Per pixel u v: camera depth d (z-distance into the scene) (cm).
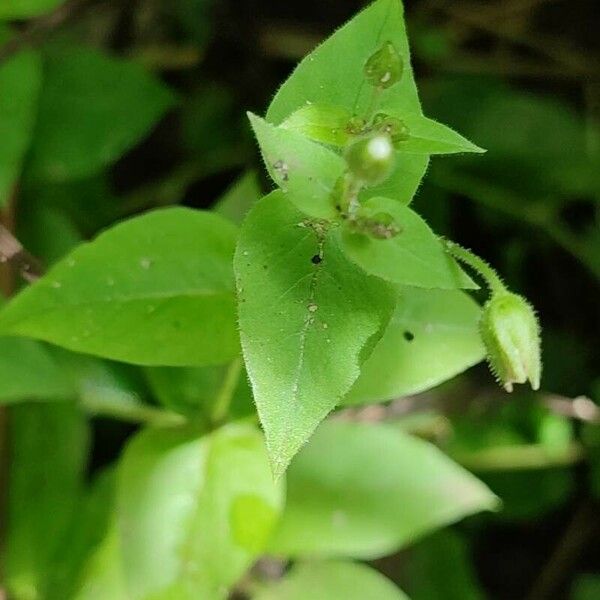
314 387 14
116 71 20
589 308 25
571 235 24
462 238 24
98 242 16
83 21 23
